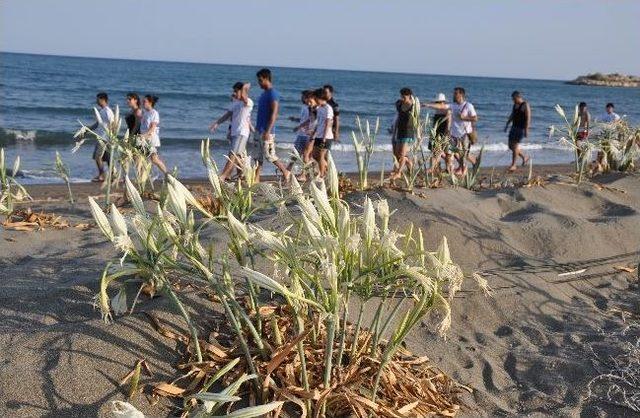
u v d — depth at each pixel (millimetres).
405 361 3492
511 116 12867
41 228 5566
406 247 3010
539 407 3521
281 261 3010
